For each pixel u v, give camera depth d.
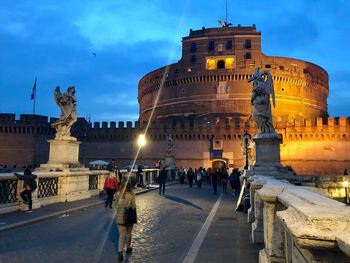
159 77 81.31
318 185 16.27
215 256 6.61
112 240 8.09
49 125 65.94
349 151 57.97
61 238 8.18
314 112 78.44
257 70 15.45
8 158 63.44
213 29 79.38
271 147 14.30
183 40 78.88
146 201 17.25
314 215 2.38
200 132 63.84
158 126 66.06
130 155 66.94
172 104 77.69
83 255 6.72
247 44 74.50
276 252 4.81
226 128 62.84
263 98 14.72
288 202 3.59
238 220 11.21
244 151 29.58
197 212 13.23
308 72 79.31
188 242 8.00
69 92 17.25
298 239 2.26
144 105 87.94
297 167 59.53
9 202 11.71
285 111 73.06
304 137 60.06
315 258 2.30
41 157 64.56
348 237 1.99
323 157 58.69
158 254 6.88
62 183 14.91
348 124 58.47
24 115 64.38
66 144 16.81
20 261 6.22
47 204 13.59
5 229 8.86
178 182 37.06
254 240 7.70
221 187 30.20
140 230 9.52
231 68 73.19
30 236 8.34
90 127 70.00
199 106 73.75
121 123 68.19
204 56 75.69
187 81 76.00
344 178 16.55
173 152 64.69
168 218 11.69
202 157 63.28
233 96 72.25
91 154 69.06
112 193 13.79
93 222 10.43
